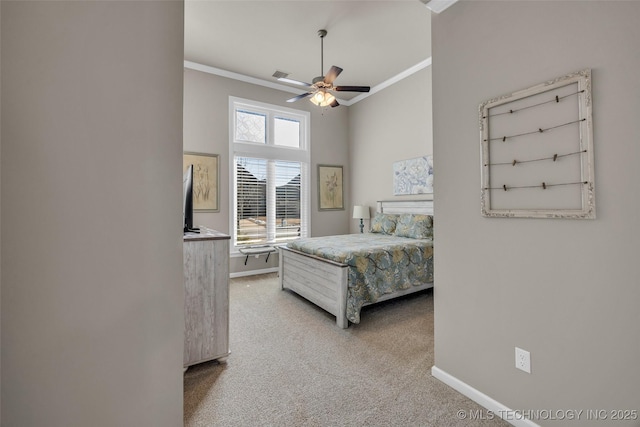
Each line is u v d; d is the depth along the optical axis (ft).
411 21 10.89
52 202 2.52
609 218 3.95
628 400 3.83
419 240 12.39
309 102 17.83
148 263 2.98
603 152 3.98
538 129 4.65
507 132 5.05
